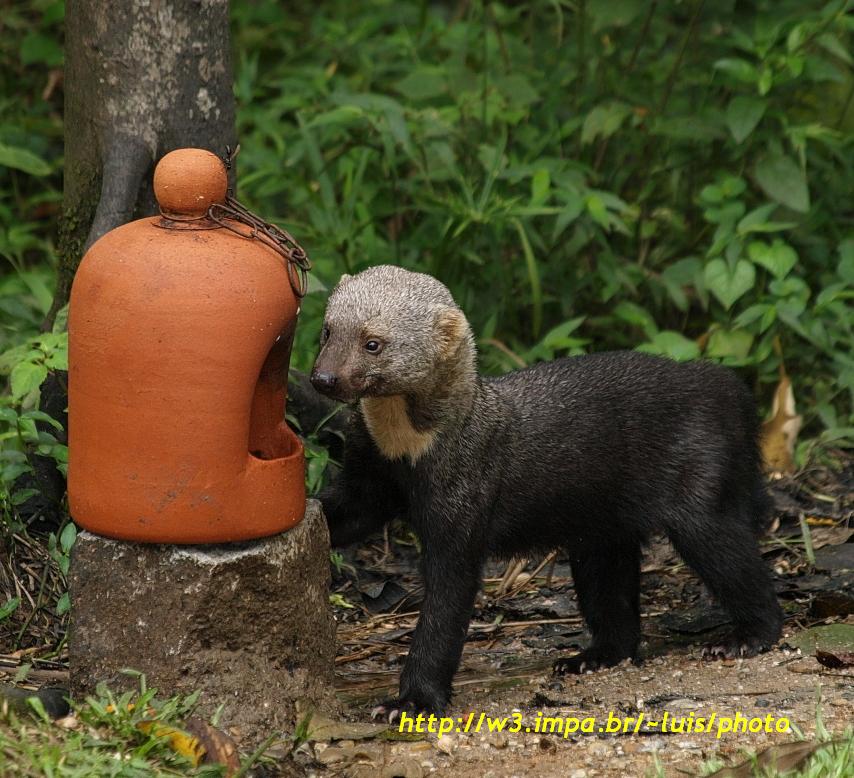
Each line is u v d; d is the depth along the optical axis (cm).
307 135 1281
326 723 750
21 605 887
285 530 739
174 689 722
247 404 700
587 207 1219
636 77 1420
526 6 1490
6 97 1593
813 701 787
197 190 700
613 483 925
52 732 683
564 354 1291
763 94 1232
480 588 865
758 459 994
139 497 697
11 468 878
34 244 1402
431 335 816
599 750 729
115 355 683
